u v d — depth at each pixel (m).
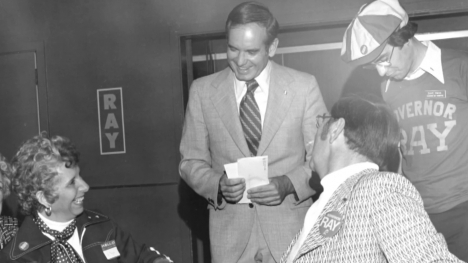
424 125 2.78
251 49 2.76
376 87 4.37
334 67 4.52
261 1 4.38
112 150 4.75
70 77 4.83
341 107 1.83
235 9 2.80
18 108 4.92
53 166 2.29
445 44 4.34
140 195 4.70
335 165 1.80
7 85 4.94
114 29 4.73
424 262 1.50
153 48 4.66
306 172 2.84
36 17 4.88
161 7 4.63
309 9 4.29
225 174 2.84
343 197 1.69
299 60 4.59
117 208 4.73
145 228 4.68
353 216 1.65
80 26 4.80
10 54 4.93
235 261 2.86
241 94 2.95
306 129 2.88
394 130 1.81
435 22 4.33
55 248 2.40
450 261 1.49
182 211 4.62
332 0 4.25
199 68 4.79
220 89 2.99
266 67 2.96
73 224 2.48
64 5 4.82
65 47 4.83
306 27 4.41
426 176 2.80
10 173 2.46
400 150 2.92
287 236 2.82
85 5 4.78
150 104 4.68
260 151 2.87
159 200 4.66
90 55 4.78
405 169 2.91
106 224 2.60
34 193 2.31
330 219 1.68
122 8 4.71
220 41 4.77
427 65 2.74
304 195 2.83
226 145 2.93
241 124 2.92
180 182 4.63
